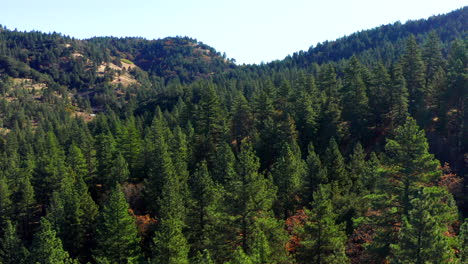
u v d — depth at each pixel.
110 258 31.19
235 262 21.03
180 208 36.03
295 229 26.22
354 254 26.62
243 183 27.41
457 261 17.28
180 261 26.25
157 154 45.91
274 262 23.17
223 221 27.83
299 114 60.31
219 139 62.06
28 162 61.38
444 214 20.27
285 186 39.72
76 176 54.34
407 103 59.16
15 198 50.66
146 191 44.50
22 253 32.84
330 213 25.39
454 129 52.69
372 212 23.89
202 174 35.50
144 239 38.00
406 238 17.41
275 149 56.56
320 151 56.06
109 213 31.94
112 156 59.09
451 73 52.34
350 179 42.72
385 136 57.34
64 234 38.97
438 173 21.38
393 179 23.06
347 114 59.41
